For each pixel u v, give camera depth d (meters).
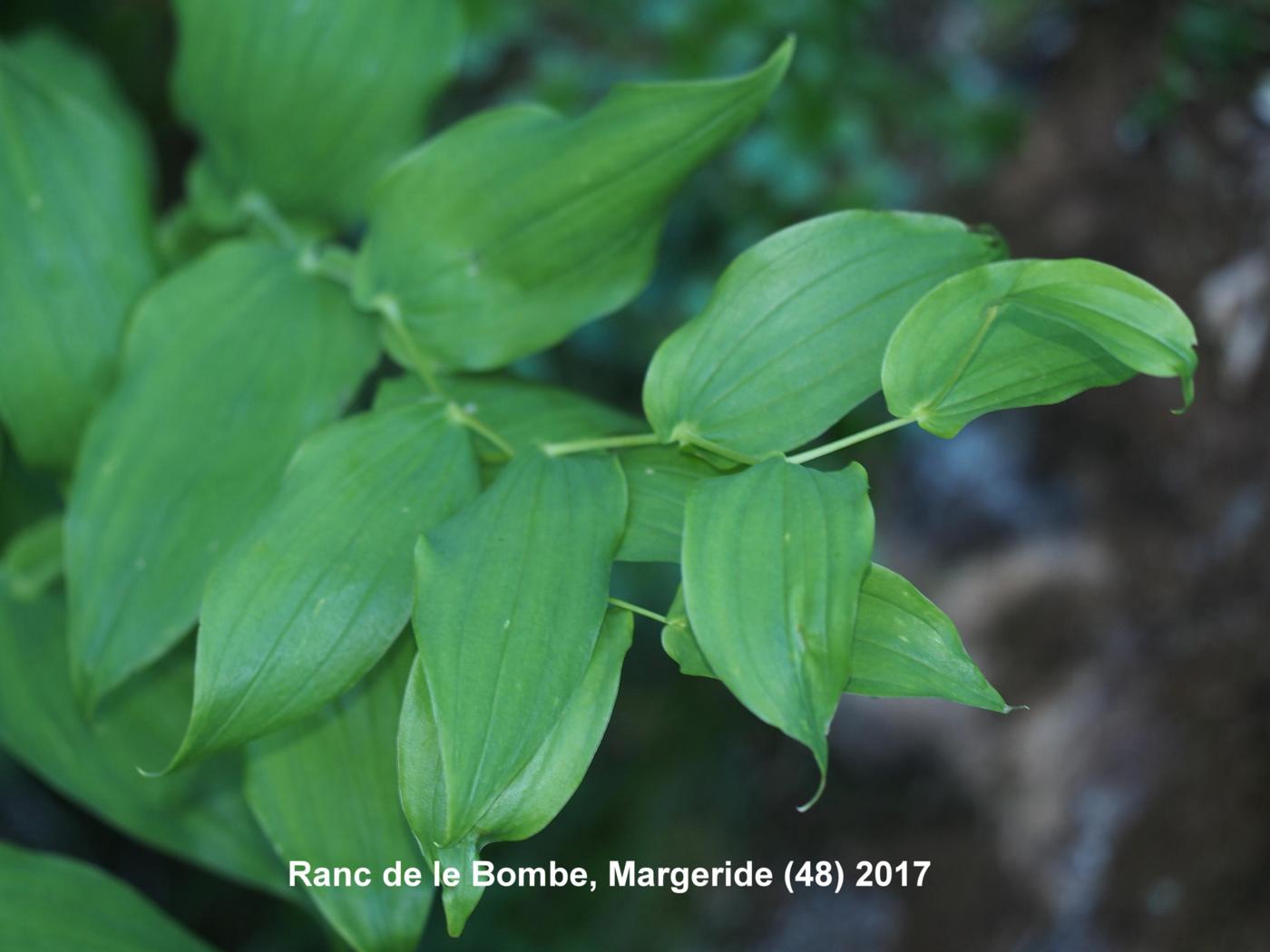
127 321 0.49
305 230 0.50
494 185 0.45
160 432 0.46
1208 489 0.86
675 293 1.00
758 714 0.36
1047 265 0.38
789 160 0.95
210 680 0.39
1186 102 0.91
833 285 0.41
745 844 1.05
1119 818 0.88
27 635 0.51
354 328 0.47
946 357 0.39
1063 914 0.90
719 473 0.41
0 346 0.48
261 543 0.40
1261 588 0.82
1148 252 0.91
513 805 0.37
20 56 0.60
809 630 0.36
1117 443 0.91
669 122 0.43
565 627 0.38
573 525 0.39
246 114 0.50
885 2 1.04
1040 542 0.94
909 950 0.96
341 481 0.41
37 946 0.47
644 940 1.02
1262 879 0.81
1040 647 0.94
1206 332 0.87
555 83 0.99
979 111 1.00
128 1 0.98
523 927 1.01
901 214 0.41
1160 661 0.87
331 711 0.44
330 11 0.50
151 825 0.49
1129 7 0.96
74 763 0.49
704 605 0.37
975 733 0.96
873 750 1.01
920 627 0.38
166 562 0.45
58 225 0.49
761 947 1.01
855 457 1.00
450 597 0.38
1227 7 0.90
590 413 0.45
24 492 0.57
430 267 0.46
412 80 0.50
